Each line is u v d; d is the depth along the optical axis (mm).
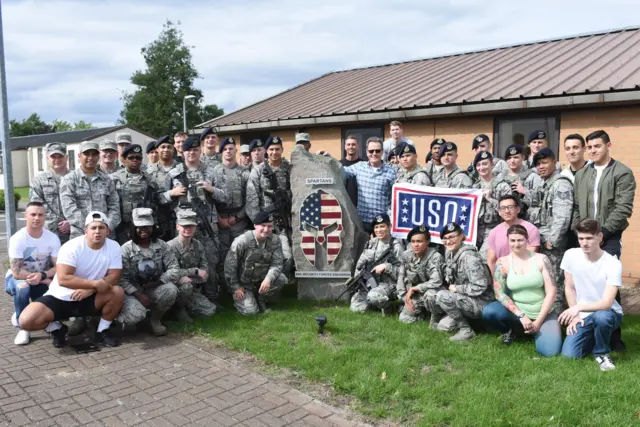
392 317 6172
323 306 6789
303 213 7008
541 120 8820
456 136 9891
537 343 4891
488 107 8859
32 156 43594
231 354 5051
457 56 14375
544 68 10102
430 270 5773
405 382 4254
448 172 6668
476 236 6164
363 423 3676
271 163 7254
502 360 4668
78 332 5762
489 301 5398
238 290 6391
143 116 51938
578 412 3670
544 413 3689
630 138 7879
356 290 6570
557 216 5246
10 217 8875
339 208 6953
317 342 5234
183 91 52375
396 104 10414
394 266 6328
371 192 7227
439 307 5594
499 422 3531
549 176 5766
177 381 4402
